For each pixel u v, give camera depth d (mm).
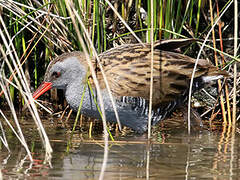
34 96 9641
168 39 9344
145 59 9312
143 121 9523
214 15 11812
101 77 9172
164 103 9422
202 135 9422
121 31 11305
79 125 10461
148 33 10156
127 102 9148
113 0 11477
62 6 10016
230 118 10531
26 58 10391
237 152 7758
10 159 7078
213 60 11836
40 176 6148
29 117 11047
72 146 8156
